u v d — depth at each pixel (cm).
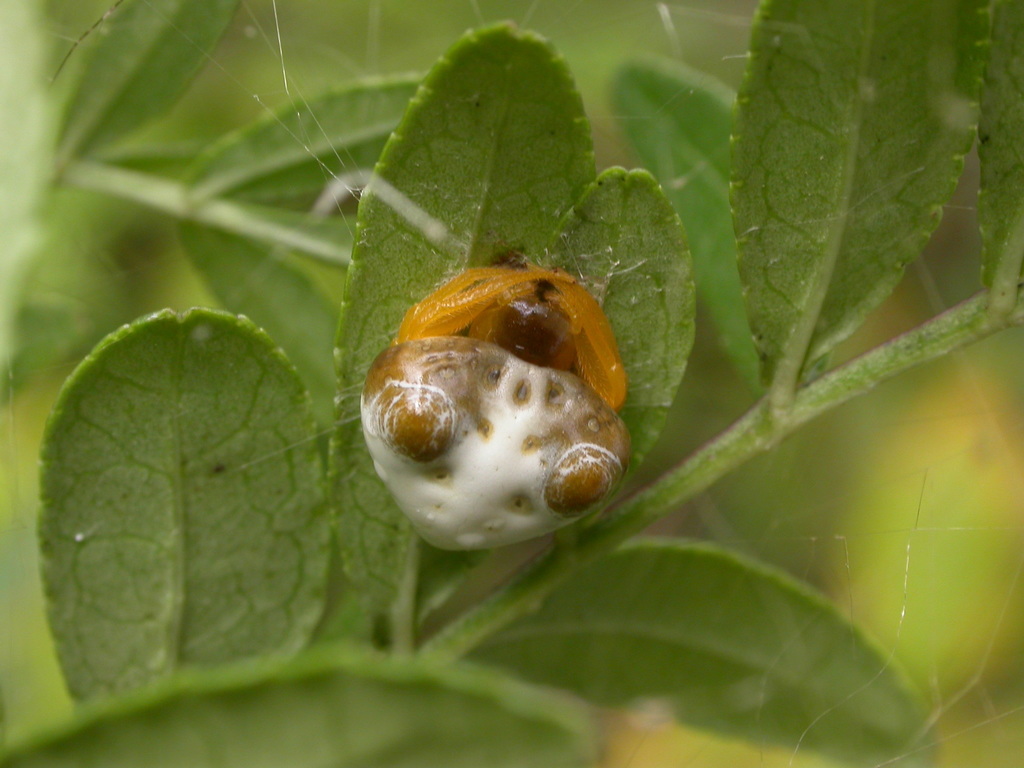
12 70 9
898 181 8
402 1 13
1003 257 8
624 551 9
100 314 12
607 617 10
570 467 8
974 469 13
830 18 8
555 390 8
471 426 8
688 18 13
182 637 9
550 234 8
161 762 8
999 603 12
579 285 8
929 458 13
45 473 8
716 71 13
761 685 10
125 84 10
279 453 9
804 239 9
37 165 9
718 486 13
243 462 9
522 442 8
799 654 10
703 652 10
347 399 8
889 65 8
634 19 13
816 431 13
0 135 9
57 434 8
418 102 8
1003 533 12
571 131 8
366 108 10
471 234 8
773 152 8
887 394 13
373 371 8
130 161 10
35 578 11
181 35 10
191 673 8
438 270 8
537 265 8
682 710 10
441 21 13
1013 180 8
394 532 9
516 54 8
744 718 10
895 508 13
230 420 8
